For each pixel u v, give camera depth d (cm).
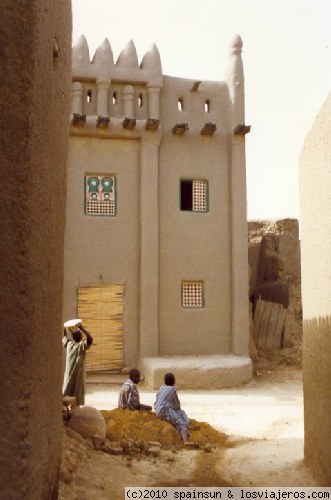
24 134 352
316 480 634
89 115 1661
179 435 838
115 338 1620
